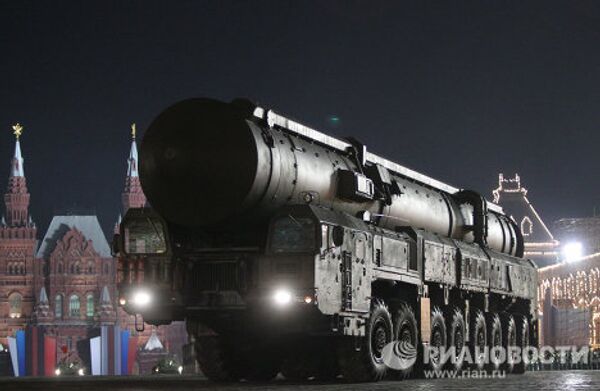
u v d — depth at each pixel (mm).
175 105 36875
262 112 37531
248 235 37844
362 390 34156
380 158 47188
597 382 42500
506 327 61438
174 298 37156
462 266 52500
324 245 36000
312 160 39625
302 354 44625
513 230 66688
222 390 34312
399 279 43469
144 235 37562
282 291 35688
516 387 36875
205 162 36188
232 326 39312
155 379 50625
